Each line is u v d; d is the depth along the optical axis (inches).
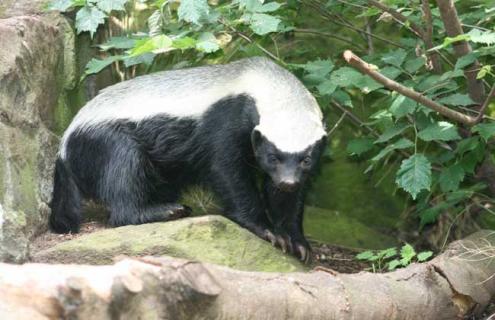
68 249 356.5
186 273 250.2
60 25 443.8
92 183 413.4
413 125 392.2
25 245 342.3
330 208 516.4
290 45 514.3
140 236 357.7
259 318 269.7
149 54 415.2
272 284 279.9
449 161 469.1
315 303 288.7
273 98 376.2
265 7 380.5
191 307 250.4
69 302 222.7
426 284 335.0
